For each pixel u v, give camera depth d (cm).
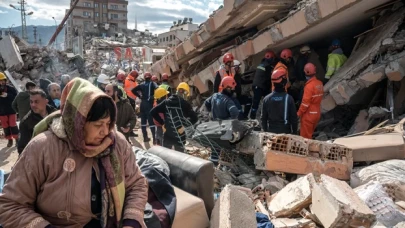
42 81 1110
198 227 286
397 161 429
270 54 780
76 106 168
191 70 1216
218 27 902
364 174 427
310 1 696
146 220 252
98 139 177
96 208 183
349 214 292
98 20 8519
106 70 2305
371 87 745
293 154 446
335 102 672
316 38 894
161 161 325
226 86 559
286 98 517
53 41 4362
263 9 776
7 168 648
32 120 401
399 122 568
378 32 699
